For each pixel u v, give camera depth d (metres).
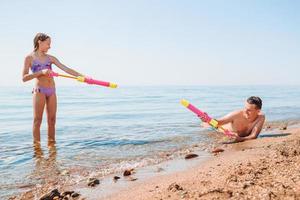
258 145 4.96
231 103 18.05
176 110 13.91
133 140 6.16
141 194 2.82
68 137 6.62
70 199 2.89
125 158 4.62
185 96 30.38
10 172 3.98
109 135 6.84
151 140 6.14
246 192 2.46
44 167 4.21
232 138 6.08
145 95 34.91
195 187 2.76
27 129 8.53
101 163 4.36
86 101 23.97
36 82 5.91
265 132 6.68
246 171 3.02
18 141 6.37
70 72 6.16
